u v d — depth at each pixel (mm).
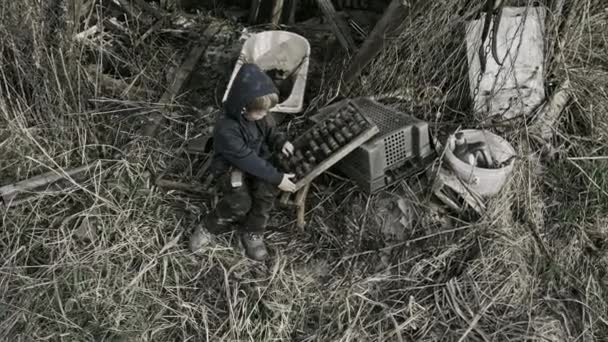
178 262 3010
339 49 3959
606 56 3799
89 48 3812
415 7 3242
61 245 3049
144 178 3303
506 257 3033
